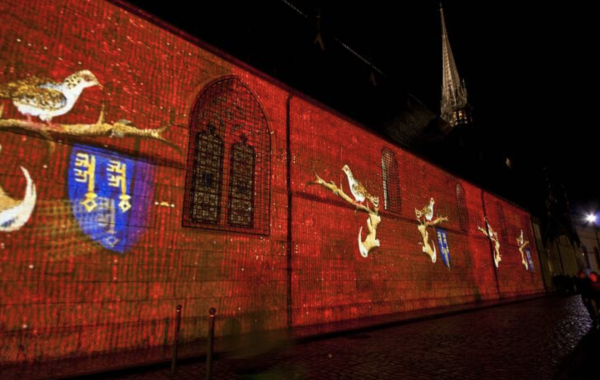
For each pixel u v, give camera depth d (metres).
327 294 10.07
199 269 7.32
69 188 5.87
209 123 8.29
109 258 6.12
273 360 5.99
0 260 5.09
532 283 27.47
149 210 6.78
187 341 6.79
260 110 9.61
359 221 12.04
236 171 8.64
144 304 6.38
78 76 6.29
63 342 5.41
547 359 6.34
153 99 7.27
